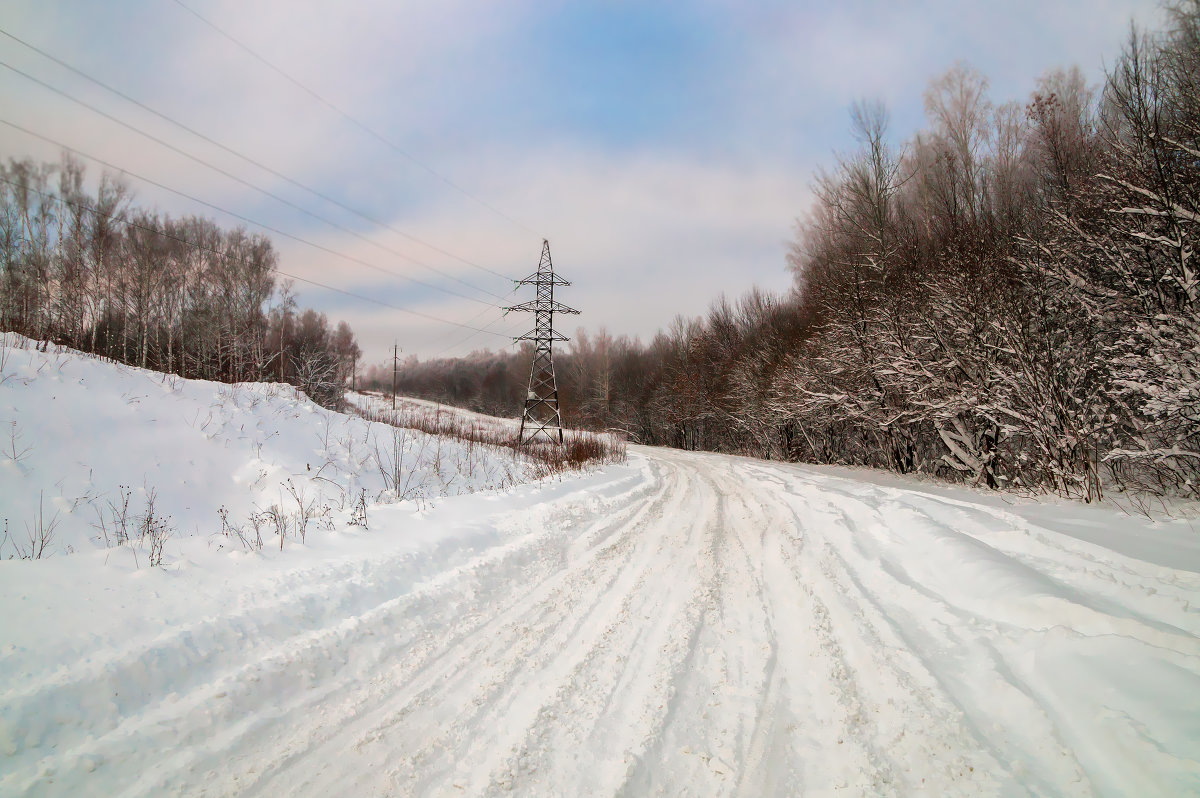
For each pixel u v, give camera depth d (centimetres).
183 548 592
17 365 1030
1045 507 864
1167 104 893
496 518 889
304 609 480
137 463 984
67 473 888
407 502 931
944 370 1461
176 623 425
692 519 995
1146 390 816
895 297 1647
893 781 271
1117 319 990
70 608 420
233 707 349
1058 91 1588
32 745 294
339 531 718
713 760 298
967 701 336
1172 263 919
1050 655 354
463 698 371
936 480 1523
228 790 279
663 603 547
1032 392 1055
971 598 488
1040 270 1049
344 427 1508
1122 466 1006
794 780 279
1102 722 280
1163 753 246
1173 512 735
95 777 281
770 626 478
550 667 414
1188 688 282
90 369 1135
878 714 330
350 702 368
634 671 404
